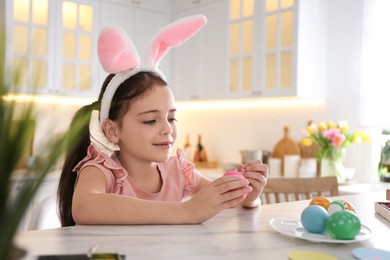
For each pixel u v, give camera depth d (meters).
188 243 0.68
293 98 3.09
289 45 2.89
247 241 0.71
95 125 1.05
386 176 2.78
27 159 0.38
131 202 0.82
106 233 0.73
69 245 0.65
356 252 0.65
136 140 1.01
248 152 3.22
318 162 2.83
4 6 2.95
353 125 2.88
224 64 3.32
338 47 2.97
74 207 0.85
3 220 0.36
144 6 3.68
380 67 2.72
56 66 3.16
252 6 3.12
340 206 0.87
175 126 1.06
